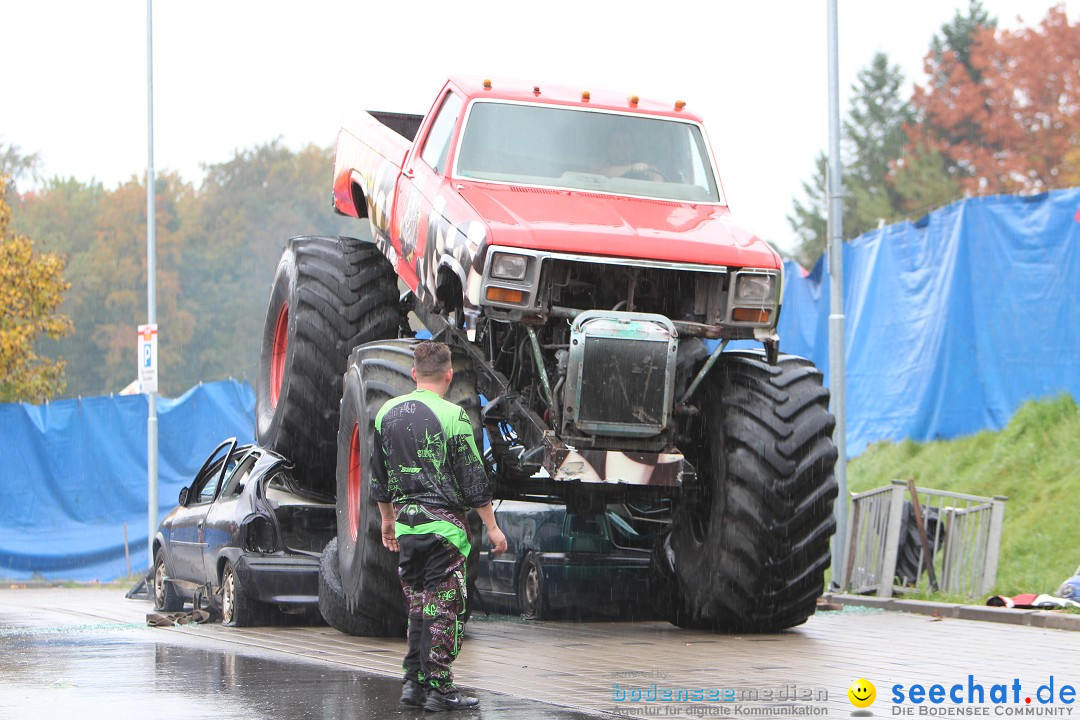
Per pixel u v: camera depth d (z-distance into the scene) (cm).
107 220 7375
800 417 1217
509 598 1540
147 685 908
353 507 1237
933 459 2089
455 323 1179
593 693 877
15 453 2762
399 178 1365
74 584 2697
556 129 1291
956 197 6309
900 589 1656
